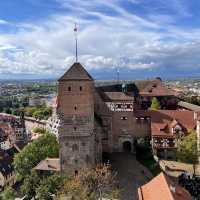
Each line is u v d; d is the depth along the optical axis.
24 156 120.44
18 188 130.38
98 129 118.75
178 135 126.31
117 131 133.25
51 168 110.06
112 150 132.88
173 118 131.62
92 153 106.38
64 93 106.19
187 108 154.25
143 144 128.75
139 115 133.25
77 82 105.62
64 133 106.06
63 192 87.06
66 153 106.38
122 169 112.88
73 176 102.19
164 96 164.25
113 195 89.81
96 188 90.19
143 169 113.62
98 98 129.88
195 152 112.50
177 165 115.75
